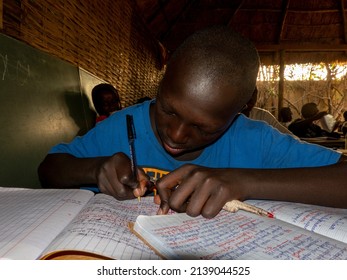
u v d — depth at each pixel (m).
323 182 0.61
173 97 0.58
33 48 1.39
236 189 0.56
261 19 5.39
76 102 1.85
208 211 0.52
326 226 0.48
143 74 4.44
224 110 0.58
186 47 0.59
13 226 0.43
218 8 5.21
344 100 5.88
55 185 0.74
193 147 0.67
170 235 0.43
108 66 2.76
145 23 4.27
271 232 0.46
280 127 2.16
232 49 0.59
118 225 0.47
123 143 0.88
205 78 0.55
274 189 0.59
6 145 1.08
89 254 0.36
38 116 1.35
